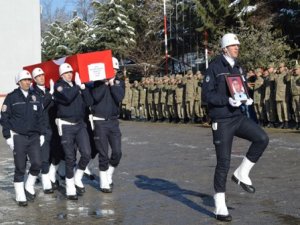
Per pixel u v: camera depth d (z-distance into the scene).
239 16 28.58
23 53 29.23
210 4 29.73
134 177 9.59
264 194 7.71
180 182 8.93
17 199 7.66
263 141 6.40
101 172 8.38
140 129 19.83
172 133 17.59
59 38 44.00
